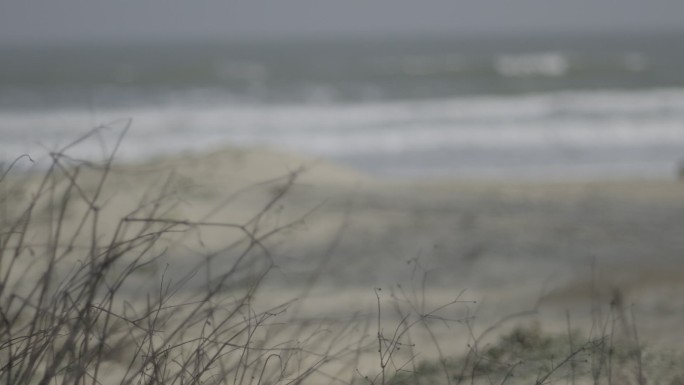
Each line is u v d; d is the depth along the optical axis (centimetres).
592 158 8188
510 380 1411
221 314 1627
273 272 2259
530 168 7681
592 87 15175
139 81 16100
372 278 2358
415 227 3075
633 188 4541
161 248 2138
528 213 3553
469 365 1504
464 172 7500
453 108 11425
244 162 3878
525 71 18100
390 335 1727
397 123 10162
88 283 1041
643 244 2906
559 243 2881
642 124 10006
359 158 8288
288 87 15225
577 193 4262
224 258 2328
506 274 2469
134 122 10088
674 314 1881
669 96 12750
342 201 3475
